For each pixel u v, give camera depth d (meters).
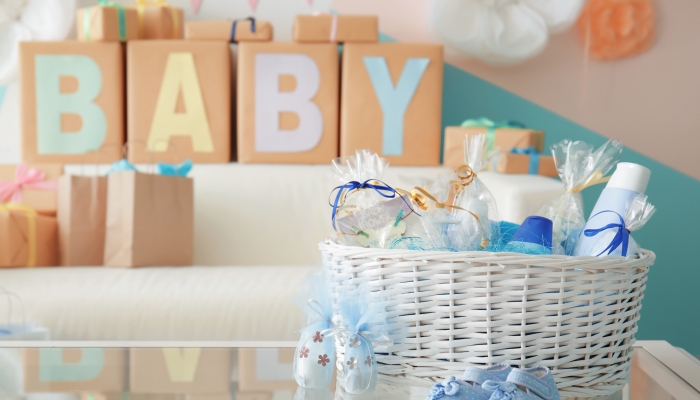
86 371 0.75
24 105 2.07
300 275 1.54
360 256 0.66
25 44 2.06
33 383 0.71
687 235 2.46
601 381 0.66
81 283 1.46
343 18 2.09
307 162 2.12
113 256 1.67
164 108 2.09
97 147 2.09
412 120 2.11
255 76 2.09
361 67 2.10
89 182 1.79
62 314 1.40
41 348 0.84
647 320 2.47
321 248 0.74
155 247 1.69
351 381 0.65
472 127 2.06
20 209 1.72
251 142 2.10
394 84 2.11
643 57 2.44
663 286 2.46
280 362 0.78
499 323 0.63
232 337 1.43
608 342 0.66
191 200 1.81
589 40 2.42
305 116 2.11
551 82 2.44
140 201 1.65
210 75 2.10
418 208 0.77
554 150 0.91
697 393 0.70
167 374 0.74
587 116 2.45
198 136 2.11
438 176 0.86
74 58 2.07
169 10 2.19
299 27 2.09
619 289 0.65
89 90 2.08
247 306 1.43
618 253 0.71
